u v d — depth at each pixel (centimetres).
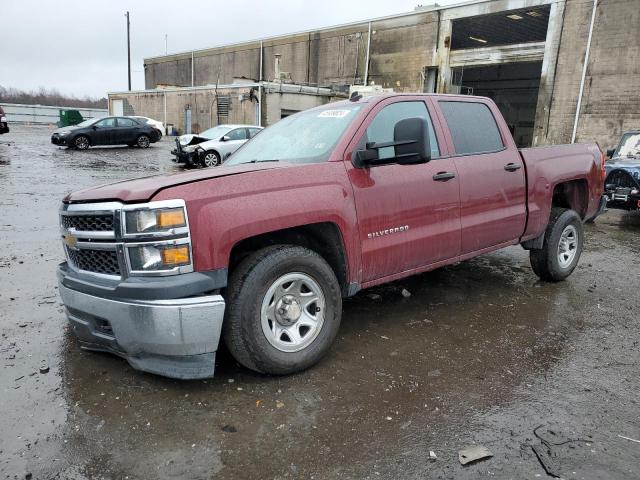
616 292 521
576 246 553
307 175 330
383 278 384
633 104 2047
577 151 554
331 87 3119
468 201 430
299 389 315
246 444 260
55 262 579
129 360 304
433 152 415
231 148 1720
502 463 248
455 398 308
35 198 1012
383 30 3139
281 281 316
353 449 258
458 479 237
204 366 296
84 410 288
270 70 4181
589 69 2158
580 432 274
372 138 376
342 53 3462
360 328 414
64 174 1410
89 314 302
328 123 392
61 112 4094
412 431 273
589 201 564
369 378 330
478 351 374
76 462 245
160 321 276
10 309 434
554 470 242
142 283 278
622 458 252
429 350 375
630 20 2028
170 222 277
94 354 355
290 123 438
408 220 385
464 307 468
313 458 250
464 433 272
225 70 4772
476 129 458
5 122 2127
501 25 2716
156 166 1723
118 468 241
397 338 395
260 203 304
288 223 313
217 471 240
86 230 305
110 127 2350
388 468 244
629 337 404
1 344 368
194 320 280
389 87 3150
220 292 311
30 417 280
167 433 268
